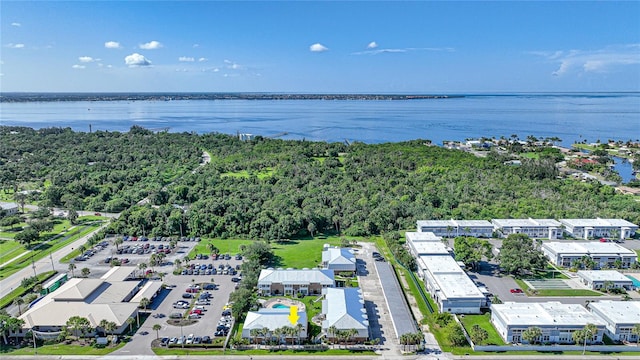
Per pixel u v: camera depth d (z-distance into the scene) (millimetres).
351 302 152750
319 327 147625
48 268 194125
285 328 136625
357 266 198625
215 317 152500
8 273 188875
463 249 194625
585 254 198125
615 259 198500
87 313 145375
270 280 171625
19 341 138750
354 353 132875
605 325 137750
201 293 168750
